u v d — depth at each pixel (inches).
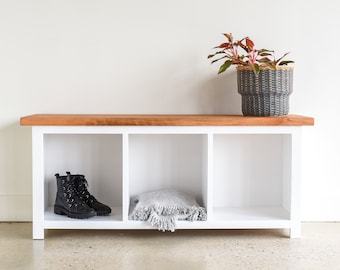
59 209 92.3
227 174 102.3
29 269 73.2
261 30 101.3
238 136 102.1
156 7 100.7
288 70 90.0
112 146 101.3
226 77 101.6
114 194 102.0
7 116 100.9
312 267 74.7
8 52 100.2
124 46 101.0
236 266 75.0
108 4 100.3
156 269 73.5
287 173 95.6
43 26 100.1
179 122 85.7
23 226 98.7
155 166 101.7
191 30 101.0
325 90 102.3
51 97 101.0
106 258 78.6
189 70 101.5
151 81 101.5
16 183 102.0
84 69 101.0
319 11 101.2
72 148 101.1
